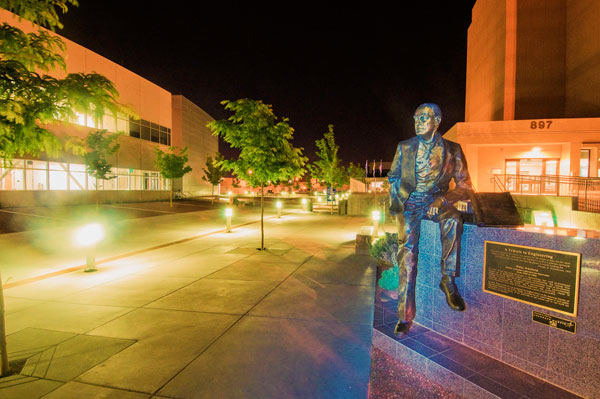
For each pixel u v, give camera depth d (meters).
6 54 3.84
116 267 9.19
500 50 26.44
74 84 3.99
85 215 22.59
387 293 6.21
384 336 4.18
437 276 4.22
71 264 9.36
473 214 3.96
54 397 3.36
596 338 2.91
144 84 38.28
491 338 3.64
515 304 3.44
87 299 6.45
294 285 7.36
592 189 19.12
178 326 5.13
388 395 3.31
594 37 22.05
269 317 5.49
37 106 3.86
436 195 4.24
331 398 3.34
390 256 8.21
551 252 3.18
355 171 59.91
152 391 3.46
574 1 23.75
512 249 3.47
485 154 24.11
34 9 4.14
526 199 15.75
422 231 4.41
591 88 22.39
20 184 24.12
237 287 7.21
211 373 3.80
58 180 26.80
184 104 52.22
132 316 5.55
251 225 19.88
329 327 5.08
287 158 11.80
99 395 3.40
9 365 3.97
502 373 3.33
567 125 21.81
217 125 10.91
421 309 4.46
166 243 13.07
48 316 5.56
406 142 4.38
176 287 7.24
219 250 11.79
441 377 3.46
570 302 3.06
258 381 3.64
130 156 35.66
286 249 11.88
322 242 13.48
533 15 25.09
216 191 73.38
